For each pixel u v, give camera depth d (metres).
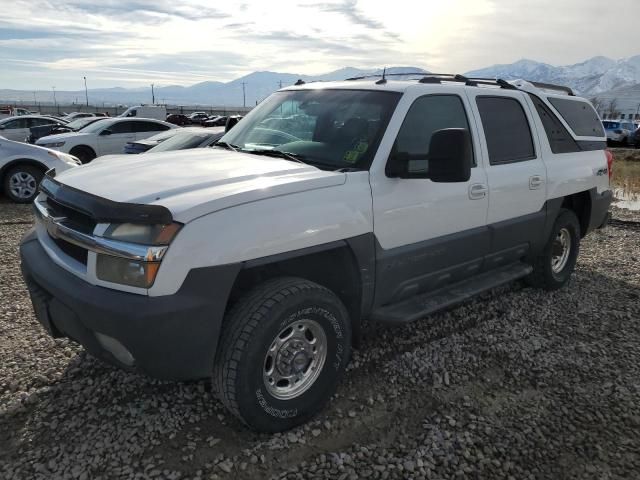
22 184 10.10
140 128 15.70
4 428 2.88
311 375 3.02
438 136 2.99
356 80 4.14
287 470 2.63
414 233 3.50
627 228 8.70
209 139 8.99
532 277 5.19
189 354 2.57
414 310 3.61
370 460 2.72
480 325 4.43
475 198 3.92
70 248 2.86
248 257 2.64
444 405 3.24
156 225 2.45
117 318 2.42
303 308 2.83
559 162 4.94
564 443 2.91
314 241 2.90
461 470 2.67
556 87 5.52
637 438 2.97
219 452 2.74
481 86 4.35
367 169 3.23
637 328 4.46
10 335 3.98
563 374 3.66
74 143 14.59
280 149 3.61
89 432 2.86
